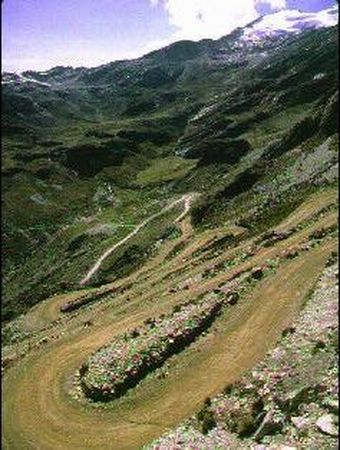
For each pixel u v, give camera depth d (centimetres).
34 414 5288
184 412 4694
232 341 5566
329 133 15225
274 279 6575
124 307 8106
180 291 7781
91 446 4616
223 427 4094
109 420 4922
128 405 5059
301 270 6594
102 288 12256
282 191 12744
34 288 15812
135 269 13450
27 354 6950
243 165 19350
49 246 19500
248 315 5956
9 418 5294
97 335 6988
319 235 7562
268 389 4212
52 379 5953
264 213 11856
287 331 5219
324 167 12262
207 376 5122
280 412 3697
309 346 4569
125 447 4478
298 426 3391
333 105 15975
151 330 6191
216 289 6794
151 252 14262
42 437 4891
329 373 3897
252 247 8806
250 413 4041
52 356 6562
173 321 6116
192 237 13500
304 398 3688
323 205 9606
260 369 4684
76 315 9275
